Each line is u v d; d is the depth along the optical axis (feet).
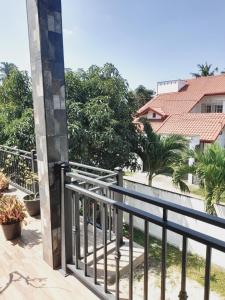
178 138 25.75
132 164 24.58
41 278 6.97
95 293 6.34
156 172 26.37
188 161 23.59
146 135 25.79
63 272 7.18
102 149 21.17
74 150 19.58
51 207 7.02
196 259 16.31
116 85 23.13
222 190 18.81
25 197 12.23
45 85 6.57
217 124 39.14
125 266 8.80
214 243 3.48
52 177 6.92
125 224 19.65
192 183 31.48
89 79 23.22
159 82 63.93
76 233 6.84
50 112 6.74
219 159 19.10
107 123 20.81
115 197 9.05
